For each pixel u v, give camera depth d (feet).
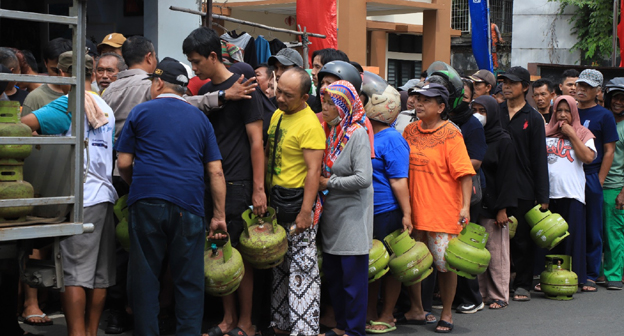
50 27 30.63
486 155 20.68
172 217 13.97
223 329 16.40
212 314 19.16
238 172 16.10
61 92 14.99
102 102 15.33
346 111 15.74
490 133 20.79
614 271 24.35
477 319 19.52
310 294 16.06
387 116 17.26
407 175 17.31
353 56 44.01
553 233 21.53
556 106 23.75
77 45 12.32
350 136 15.61
